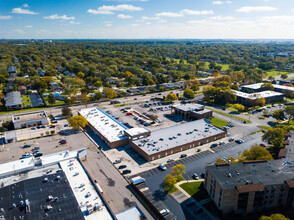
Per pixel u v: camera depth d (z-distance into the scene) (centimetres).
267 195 8850
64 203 8075
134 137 14625
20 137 15988
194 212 8938
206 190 10294
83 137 16012
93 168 12025
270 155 11075
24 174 10250
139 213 8375
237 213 8844
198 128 16588
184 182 10931
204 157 13288
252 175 9369
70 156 11781
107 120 18075
